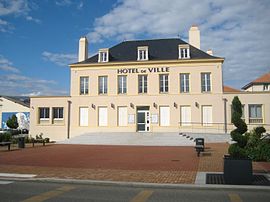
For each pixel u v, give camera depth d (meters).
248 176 9.50
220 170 12.10
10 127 51.56
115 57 37.16
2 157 17.17
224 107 33.59
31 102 37.16
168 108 34.66
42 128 36.72
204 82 34.31
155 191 8.80
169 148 22.64
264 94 32.97
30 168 12.94
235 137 10.20
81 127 36.03
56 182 10.25
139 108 35.34
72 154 18.67
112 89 35.81
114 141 28.59
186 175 10.99
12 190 8.87
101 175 11.12
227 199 7.81
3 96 56.72
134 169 12.53
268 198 7.96
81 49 39.34
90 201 7.53
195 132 32.72
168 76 35.00
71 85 36.72
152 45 37.94
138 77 35.53
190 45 37.03
